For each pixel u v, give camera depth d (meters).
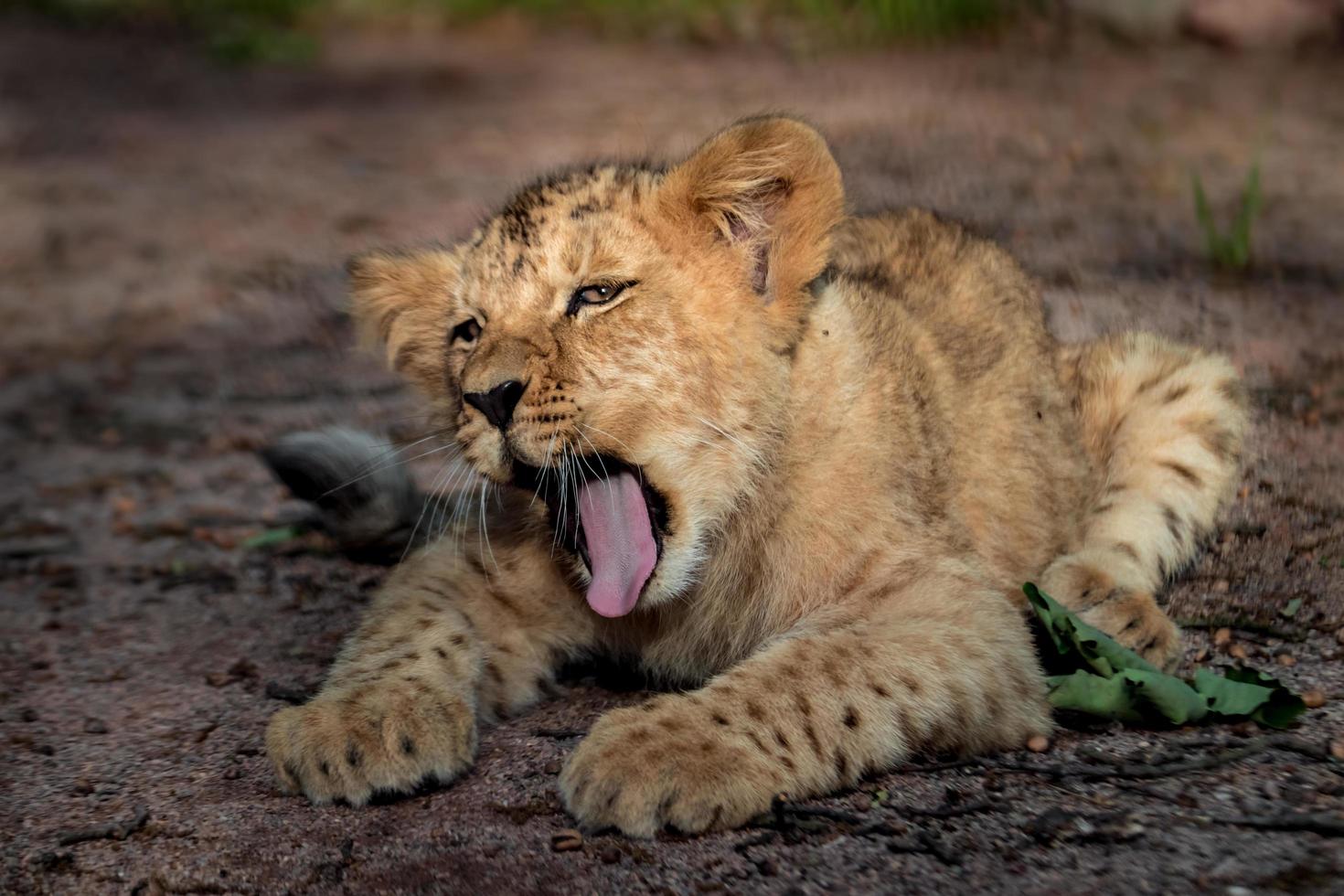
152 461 13.04
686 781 6.16
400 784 6.66
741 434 7.26
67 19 35.69
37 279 19.09
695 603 7.67
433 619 7.63
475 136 23.47
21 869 6.38
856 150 19.53
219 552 10.73
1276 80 23.06
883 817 6.16
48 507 12.12
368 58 31.36
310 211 20.56
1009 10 26.58
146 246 19.94
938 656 6.77
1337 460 10.06
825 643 6.82
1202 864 5.52
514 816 6.41
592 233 7.27
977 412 8.49
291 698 8.01
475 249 7.82
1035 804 6.15
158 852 6.39
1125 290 13.95
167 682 8.40
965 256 9.51
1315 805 5.91
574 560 7.62
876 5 26.56
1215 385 9.30
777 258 7.25
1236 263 14.70
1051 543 8.76
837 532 7.43
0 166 24.73
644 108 23.58
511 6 33.19
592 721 7.50
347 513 9.92
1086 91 22.59
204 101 28.72
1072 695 7.05
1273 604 8.36
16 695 8.36
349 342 15.73
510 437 7.05
